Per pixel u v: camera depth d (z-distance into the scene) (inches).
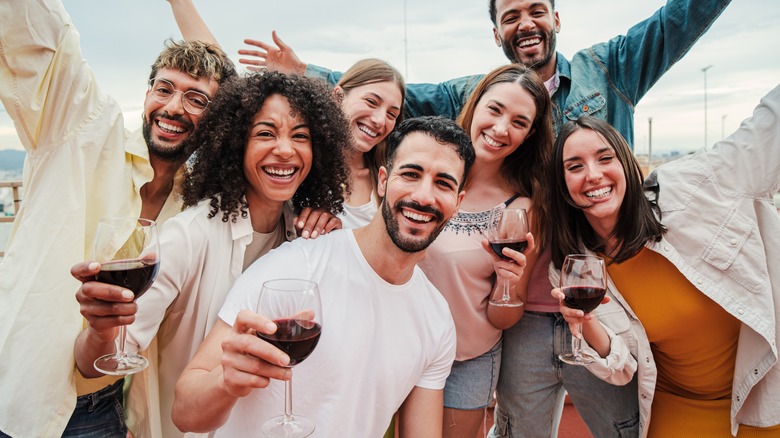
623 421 97.8
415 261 68.2
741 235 81.0
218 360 59.3
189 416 54.1
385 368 66.8
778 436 83.4
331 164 77.6
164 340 72.1
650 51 124.6
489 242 87.1
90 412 72.3
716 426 86.8
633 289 87.7
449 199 65.7
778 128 80.0
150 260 56.8
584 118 86.2
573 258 78.4
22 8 67.1
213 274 68.4
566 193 88.6
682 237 83.8
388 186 66.1
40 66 69.5
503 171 104.5
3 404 62.6
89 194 72.5
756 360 80.7
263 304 47.7
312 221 76.1
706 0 115.1
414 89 141.6
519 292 99.0
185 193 72.9
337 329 64.2
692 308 84.1
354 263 67.7
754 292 80.0
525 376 105.5
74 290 66.6
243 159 70.1
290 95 69.7
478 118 98.5
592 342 85.1
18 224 72.6
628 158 83.3
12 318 63.9
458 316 99.7
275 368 46.7
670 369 90.7
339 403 63.2
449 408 104.1
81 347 63.4
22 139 72.6
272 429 53.7
